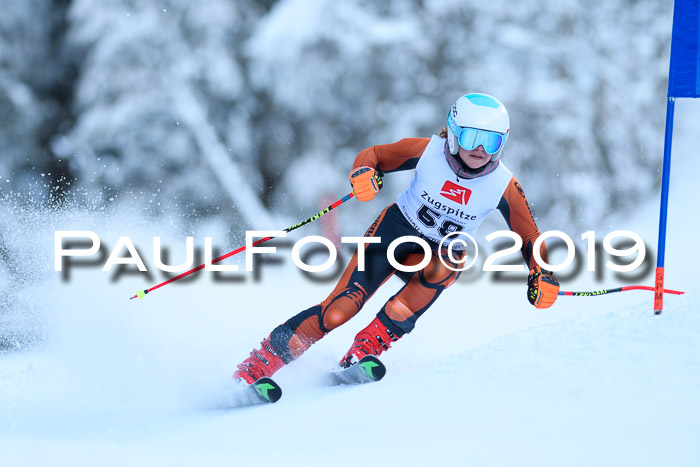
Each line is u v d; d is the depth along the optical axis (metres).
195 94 53.78
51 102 59.78
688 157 52.28
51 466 7.86
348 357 12.66
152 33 52.91
